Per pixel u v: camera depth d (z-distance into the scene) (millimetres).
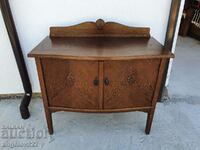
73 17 1484
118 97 1249
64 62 1125
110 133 1426
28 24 1493
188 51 2936
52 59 1117
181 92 1902
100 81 1178
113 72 1150
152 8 1473
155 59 1127
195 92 1911
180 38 3568
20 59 1493
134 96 1257
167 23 1527
